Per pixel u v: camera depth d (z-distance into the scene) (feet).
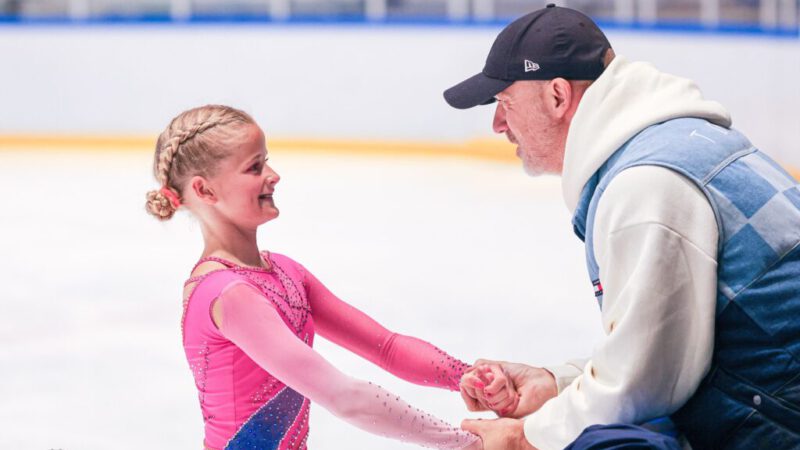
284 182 61.52
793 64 57.77
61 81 75.05
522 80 14.99
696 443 13.60
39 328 31.40
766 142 60.18
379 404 13.28
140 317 32.58
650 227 12.80
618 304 13.14
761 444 13.09
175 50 73.72
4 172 65.98
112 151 75.10
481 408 15.74
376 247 43.27
